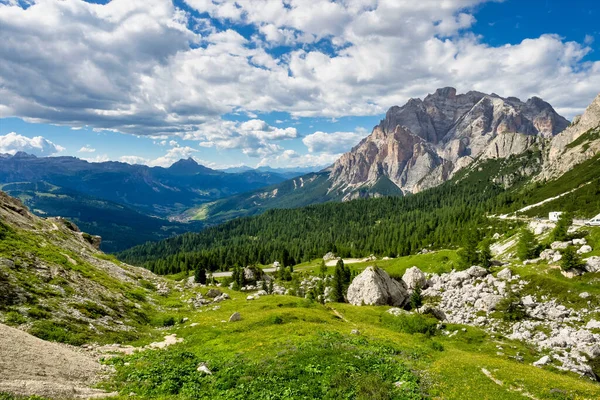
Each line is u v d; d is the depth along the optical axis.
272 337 43.97
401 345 44.97
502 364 36.69
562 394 27.88
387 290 99.62
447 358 39.31
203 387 28.09
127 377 27.97
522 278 86.12
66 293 46.25
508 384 30.41
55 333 34.09
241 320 55.31
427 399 26.39
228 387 28.06
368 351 37.97
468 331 67.81
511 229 178.00
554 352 56.75
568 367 49.88
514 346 60.81
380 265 171.25
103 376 27.34
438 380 30.44
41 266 50.41
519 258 112.44
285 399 25.81
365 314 77.00
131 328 46.84
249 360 34.69
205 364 33.72
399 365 33.84
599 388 30.89
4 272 42.09
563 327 65.69
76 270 58.22
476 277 98.88
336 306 87.75
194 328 50.59
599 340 58.00
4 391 18.84
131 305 57.06
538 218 194.38
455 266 132.12
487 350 58.84
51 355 26.78
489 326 73.19
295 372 30.67
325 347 38.25
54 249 64.19
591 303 69.75
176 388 26.92
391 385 28.58
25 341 26.95
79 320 40.56
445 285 102.81
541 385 29.77
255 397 26.19
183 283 103.88
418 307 93.25
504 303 76.81
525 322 70.38
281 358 34.41
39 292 41.97
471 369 34.00
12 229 60.41
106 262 83.31
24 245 54.84
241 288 135.00
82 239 102.12
